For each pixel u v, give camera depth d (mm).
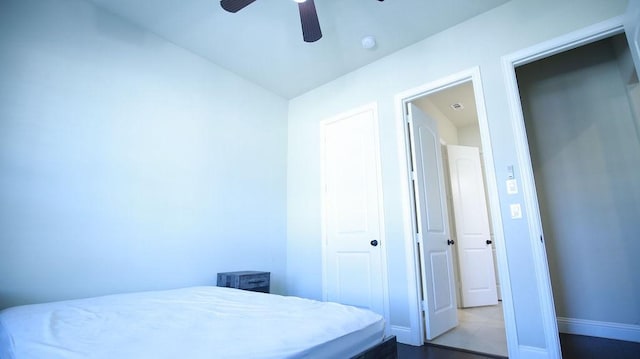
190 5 2576
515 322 2211
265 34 2941
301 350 1029
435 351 2482
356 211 3256
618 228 2801
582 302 2863
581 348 2418
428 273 2854
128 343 1012
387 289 2877
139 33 2809
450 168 4598
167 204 2789
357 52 3209
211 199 3143
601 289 2801
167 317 1395
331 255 3395
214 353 922
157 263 2648
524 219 2268
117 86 2604
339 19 2734
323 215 3533
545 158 3203
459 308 4203
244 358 910
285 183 3988
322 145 3697
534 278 2184
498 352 2436
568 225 3010
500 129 2453
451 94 4238
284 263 3777
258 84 3820
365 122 3342
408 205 2873
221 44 3082
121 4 2559
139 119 2703
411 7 2602
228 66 3449
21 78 2135
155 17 2709
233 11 2057
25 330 1196
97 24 2551
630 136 2852
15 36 2145
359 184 3279
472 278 4371
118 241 2443
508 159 2387
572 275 2934
